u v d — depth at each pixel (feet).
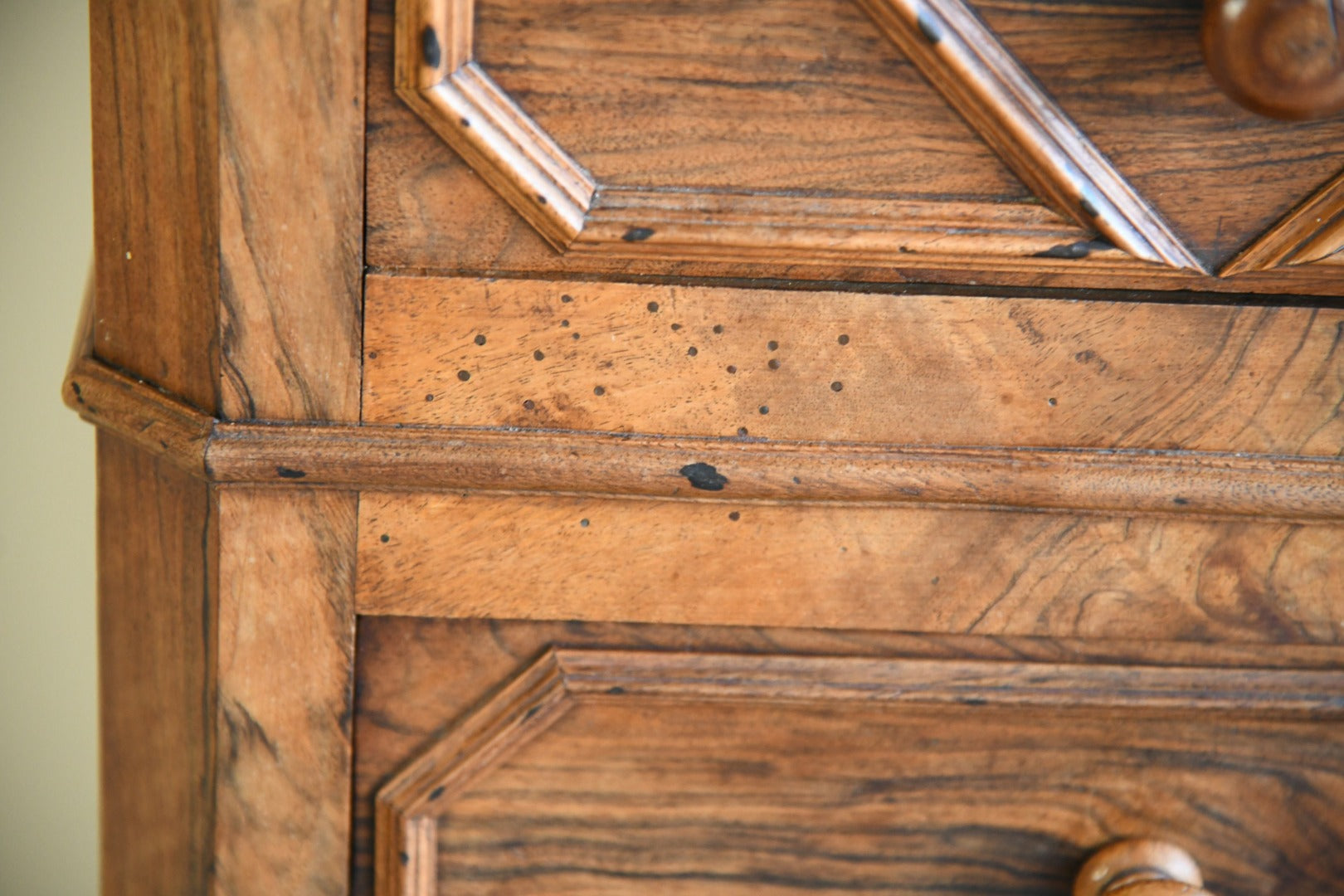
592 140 1.36
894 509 1.42
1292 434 1.41
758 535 1.42
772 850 1.49
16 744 1.92
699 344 1.40
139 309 1.42
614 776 1.47
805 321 1.40
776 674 1.44
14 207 1.83
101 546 1.48
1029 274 1.39
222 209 1.36
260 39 1.34
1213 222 1.37
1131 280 1.39
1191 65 1.34
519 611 1.43
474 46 1.34
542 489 1.40
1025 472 1.40
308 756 1.45
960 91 1.34
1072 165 1.36
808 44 1.35
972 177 1.37
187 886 1.50
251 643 1.43
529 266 1.38
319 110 1.35
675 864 1.49
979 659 1.45
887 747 1.47
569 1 1.34
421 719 1.45
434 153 1.36
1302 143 1.36
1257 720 1.46
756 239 1.37
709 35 1.35
